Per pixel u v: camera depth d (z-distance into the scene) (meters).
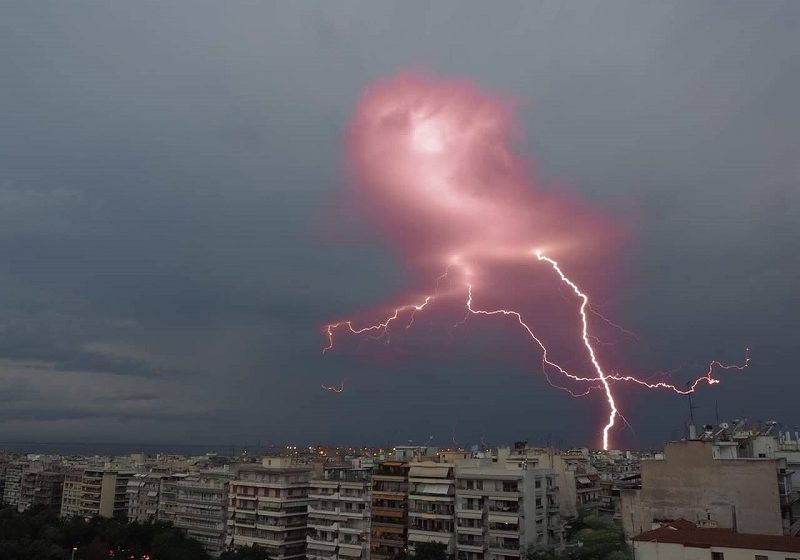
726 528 66.81
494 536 88.44
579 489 121.94
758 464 72.25
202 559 118.81
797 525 71.50
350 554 103.31
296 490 118.81
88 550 118.06
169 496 148.38
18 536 121.56
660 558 57.94
